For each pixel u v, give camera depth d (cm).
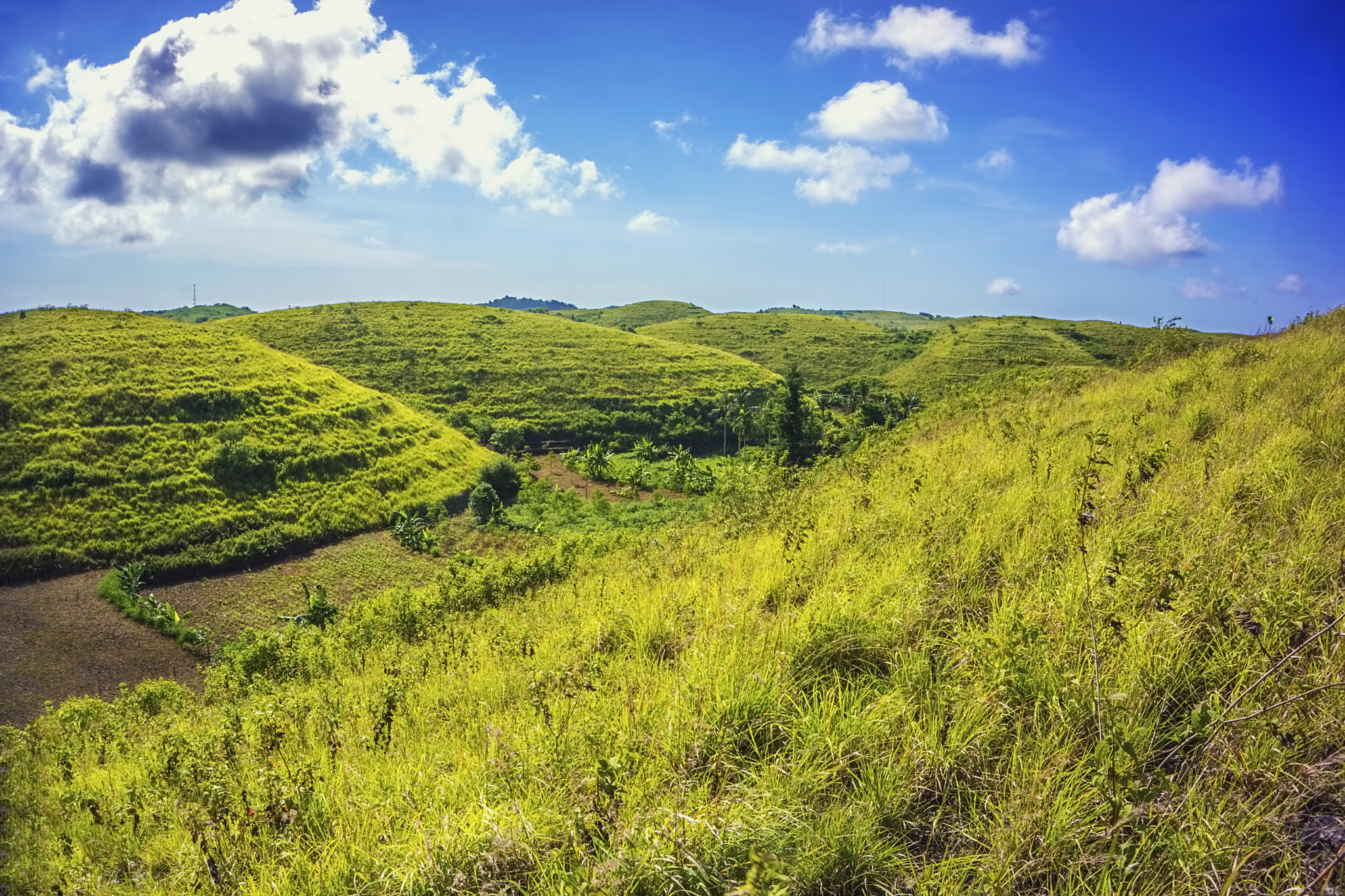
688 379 12838
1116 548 440
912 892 267
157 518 5353
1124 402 1215
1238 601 372
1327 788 266
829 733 354
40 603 4159
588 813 314
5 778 1097
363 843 381
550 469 8819
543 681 591
